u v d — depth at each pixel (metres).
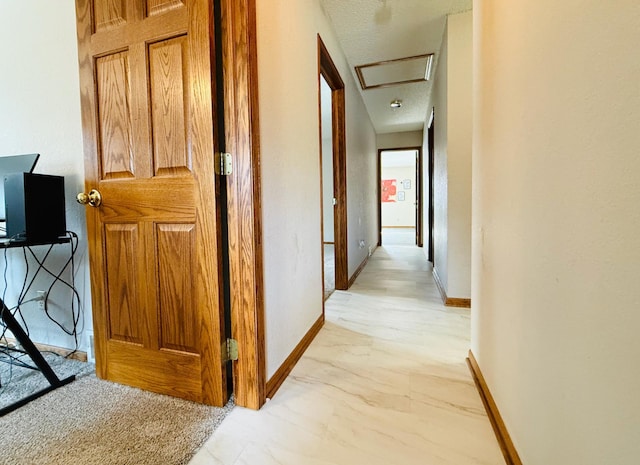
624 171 0.49
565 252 0.67
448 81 2.46
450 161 2.50
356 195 3.66
